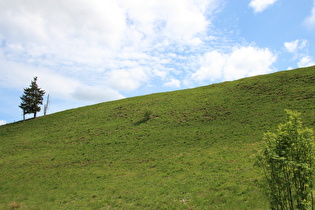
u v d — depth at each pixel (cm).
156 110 5406
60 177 2627
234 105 4678
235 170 2006
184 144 3316
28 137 5028
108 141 3984
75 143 4131
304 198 695
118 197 1761
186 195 1611
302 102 3878
